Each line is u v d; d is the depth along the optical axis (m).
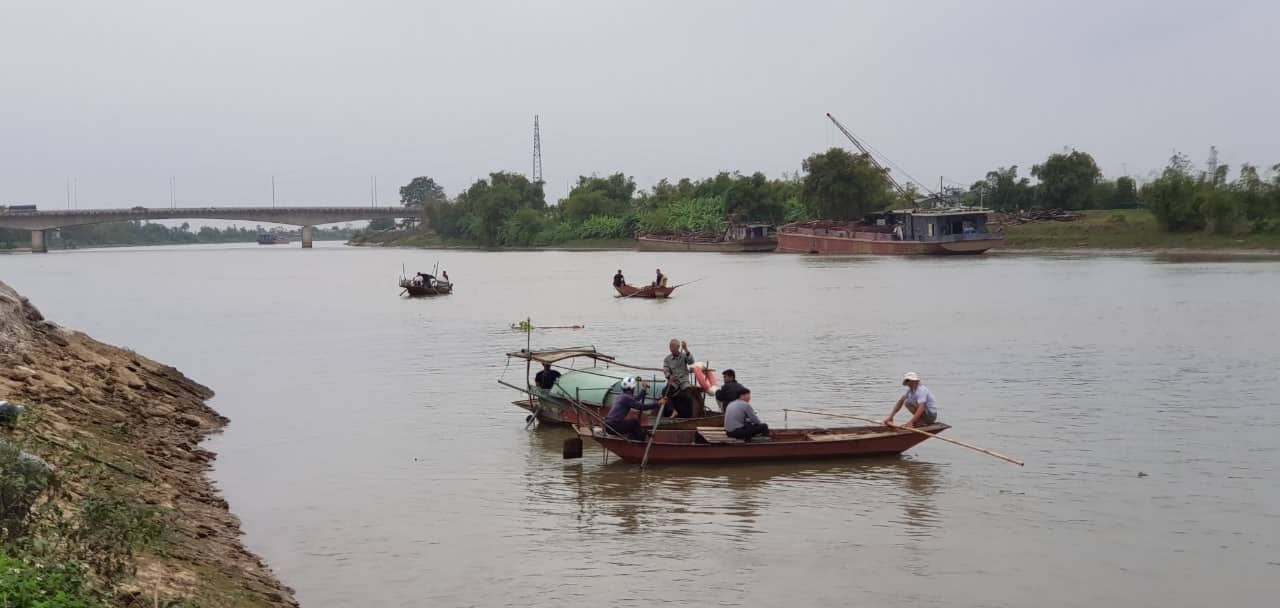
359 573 13.88
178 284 91.75
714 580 13.49
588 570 13.91
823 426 23.25
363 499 17.59
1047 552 14.52
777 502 17.19
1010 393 26.92
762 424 20.41
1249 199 103.31
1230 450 20.20
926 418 20.80
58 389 19.89
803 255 129.62
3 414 15.23
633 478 18.94
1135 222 115.06
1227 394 26.19
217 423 24.52
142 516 12.06
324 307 62.94
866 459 20.17
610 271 105.19
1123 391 26.89
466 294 73.19
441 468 19.80
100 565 10.77
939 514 16.38
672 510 16.80
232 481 18.83
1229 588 13.15
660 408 20.67
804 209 158.88
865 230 124.12
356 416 25.36
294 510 16.92
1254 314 44.97
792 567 13.96
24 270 123.19
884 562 14.16
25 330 23.50
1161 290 59.06
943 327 43.16
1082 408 24.70
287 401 27.78
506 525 16.05
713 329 44.75
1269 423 22.58
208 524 15.40
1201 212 105.50
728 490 18.00
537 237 188.38
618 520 16.25
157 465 18.14
